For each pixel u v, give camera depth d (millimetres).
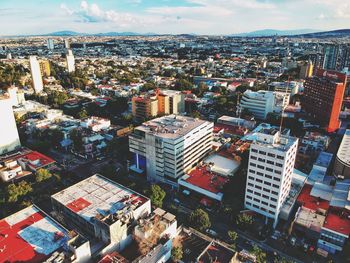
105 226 123438
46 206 168375
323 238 135250
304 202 159125
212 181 181625
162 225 131500
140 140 198125
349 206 146250
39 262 108812
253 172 148125
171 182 188875
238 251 133250
